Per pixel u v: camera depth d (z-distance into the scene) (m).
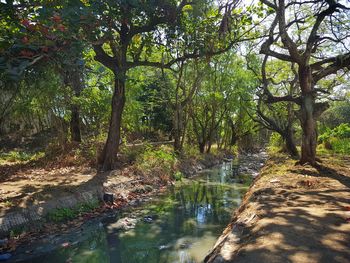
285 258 4.02
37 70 7.07
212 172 19.41
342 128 27.41
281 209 6.20
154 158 16.56
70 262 6.48
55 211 8.65
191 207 10.62
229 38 13.59
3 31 6.72
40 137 23.14
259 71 22.36
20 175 12.73
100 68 6.86
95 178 12.08
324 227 5.03
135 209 10.32
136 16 11.08
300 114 11.96
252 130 33.66
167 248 7.14
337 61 11.27
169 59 19.08
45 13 5.27
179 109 21.12
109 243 7.46
